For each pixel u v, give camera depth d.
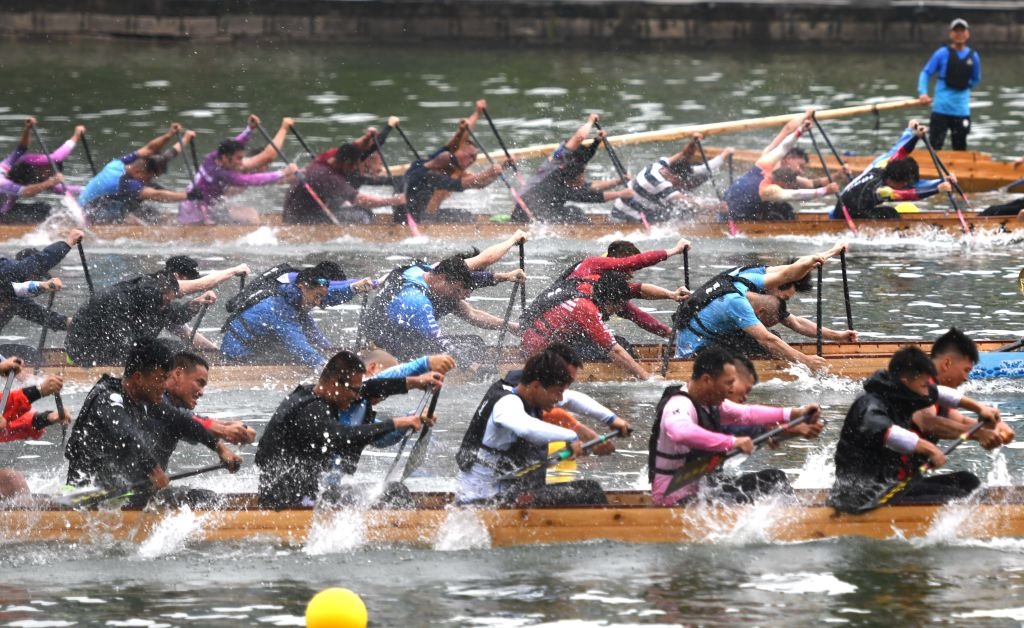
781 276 38.22
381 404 36.56
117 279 51.09
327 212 59.22
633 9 125.25
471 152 60.56
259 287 38.69
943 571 25.47
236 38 125.38
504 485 26.94
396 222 59.69
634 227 59.06
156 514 26.70
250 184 59.41
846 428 26.94
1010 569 25.53
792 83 107.06
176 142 82.31
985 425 27.05
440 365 27.84
